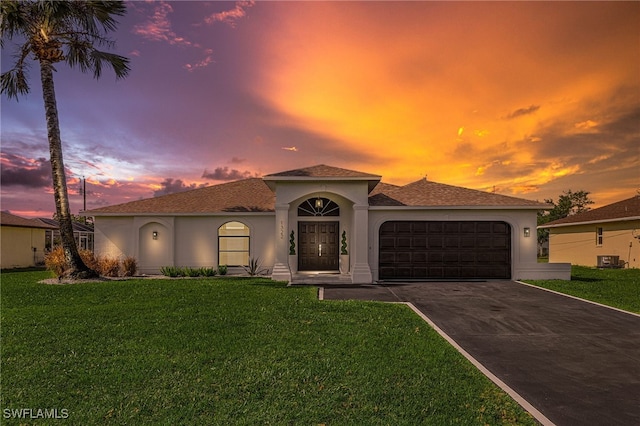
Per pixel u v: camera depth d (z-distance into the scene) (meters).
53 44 15.05
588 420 4.24
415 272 15.98
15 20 13.99
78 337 7.10
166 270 17.25
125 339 7.00
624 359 6.34
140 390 4.86
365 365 5.73
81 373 5.39
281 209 15.60
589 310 10.06
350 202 16.44
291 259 16.59
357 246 15.48
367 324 8.16
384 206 15.87
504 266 16.05
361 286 14.20
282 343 6.73
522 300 11.40
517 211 16.02
